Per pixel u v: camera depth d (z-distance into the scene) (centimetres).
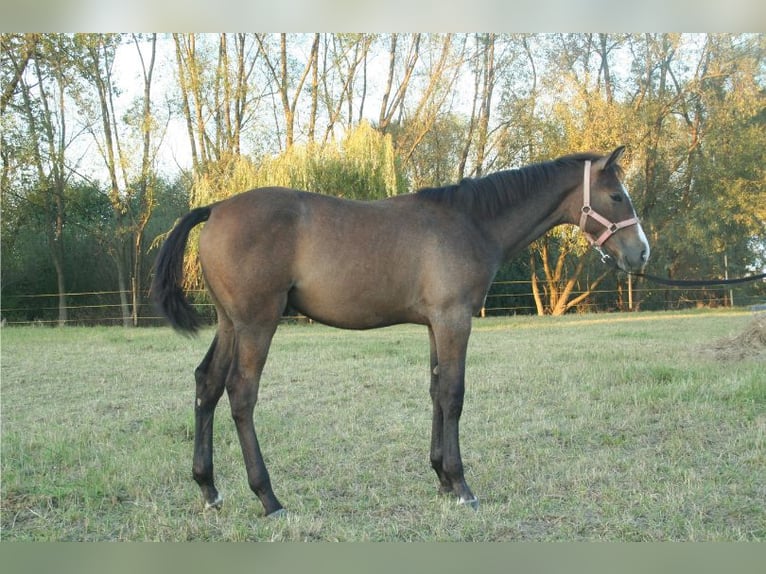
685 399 638
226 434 551
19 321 2211
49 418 631
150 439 545
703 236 2183
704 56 2369
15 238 2223
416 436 543
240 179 1789
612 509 377
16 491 423
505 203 437
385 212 409
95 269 2411
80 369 913
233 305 383
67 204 2231
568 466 459
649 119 2270
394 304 404
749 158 2166
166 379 833
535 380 761
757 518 362
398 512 389
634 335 1262
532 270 2353
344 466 471
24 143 2102
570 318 1942
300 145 1775
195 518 379
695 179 2364
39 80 2181
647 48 2450
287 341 1262
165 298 392
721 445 499
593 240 457
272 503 385
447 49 2420
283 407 657
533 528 361
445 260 401
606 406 625
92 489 421
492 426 571
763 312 978
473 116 2600
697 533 343
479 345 1148
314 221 391
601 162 447
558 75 2261
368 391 728
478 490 424
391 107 2567
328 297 394
